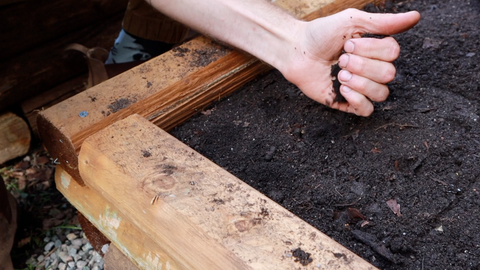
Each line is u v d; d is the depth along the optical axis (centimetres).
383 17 68
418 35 89
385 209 67
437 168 71
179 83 76
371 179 70
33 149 122
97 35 122
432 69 83
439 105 78
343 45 71
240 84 82
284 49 75
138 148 66
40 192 112
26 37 114
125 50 108
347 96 71
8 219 95
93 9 119
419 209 67
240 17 77
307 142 75
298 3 87
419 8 96
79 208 78
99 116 71
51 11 114
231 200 60
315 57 73
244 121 78
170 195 60
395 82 81
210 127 77
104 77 108
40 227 104
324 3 88
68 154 71
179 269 64
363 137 74
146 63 79
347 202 68
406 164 71
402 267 62
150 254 68
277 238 56
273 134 76
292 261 55
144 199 62
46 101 120
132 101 73
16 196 111
